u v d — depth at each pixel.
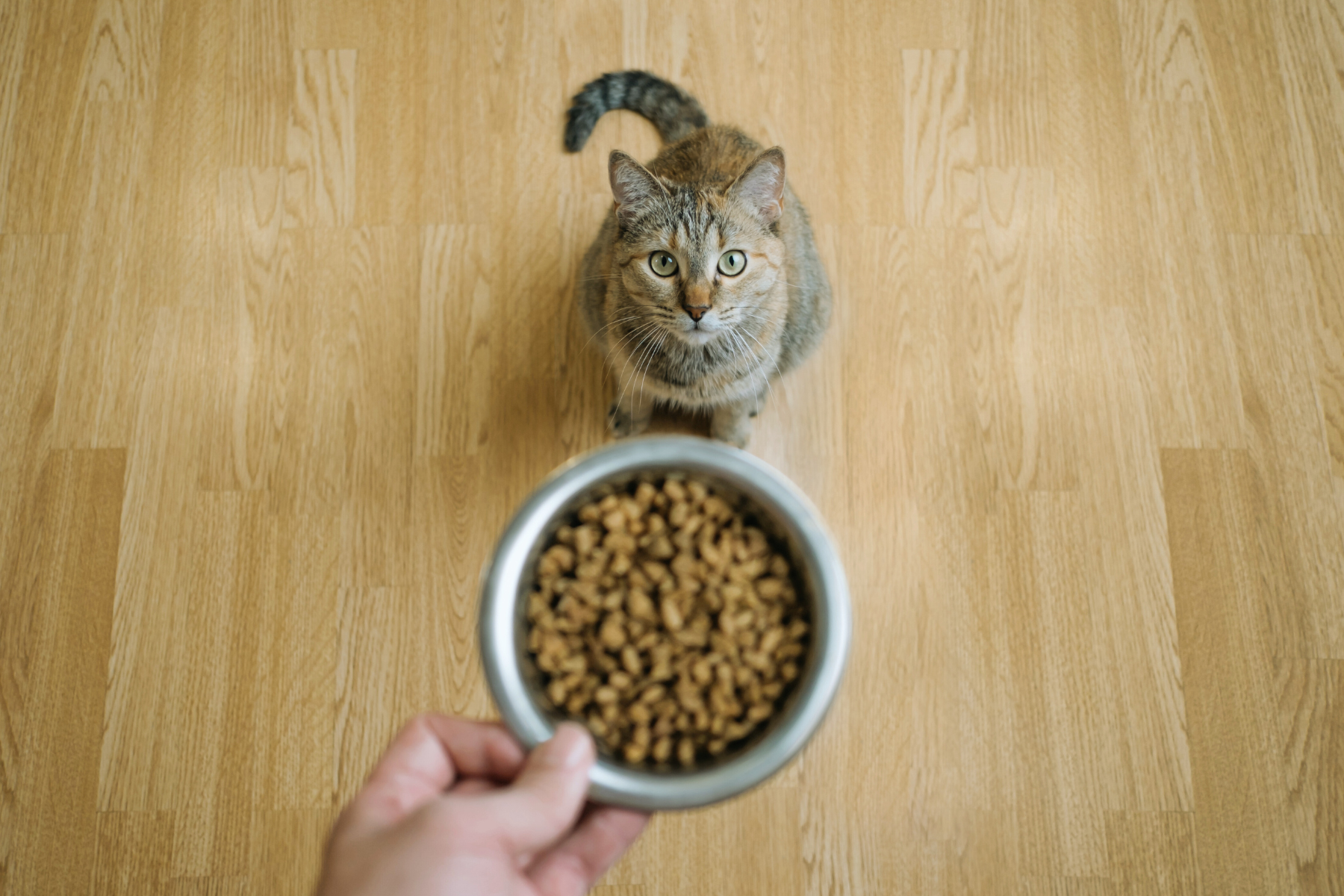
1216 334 1.36
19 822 1.27
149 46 1.40
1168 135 1.40
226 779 1.28
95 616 1.30
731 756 0.92
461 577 1.31
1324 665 1.30
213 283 1.36
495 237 1.37
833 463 1.33
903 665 1.30
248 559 1.31
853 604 1.31
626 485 0.98
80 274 1.36
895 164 1.39
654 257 1.19
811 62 1.41
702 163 1.27
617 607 0.96
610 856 0.99
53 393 1.34
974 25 1.42
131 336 1.35
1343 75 1.41
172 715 1.29
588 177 1.38
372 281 1.36
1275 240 1.38
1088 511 1.33
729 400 1.27
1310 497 1.33
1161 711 1.29
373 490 1.33
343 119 1.39
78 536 1.31
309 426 1.34
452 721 0.98
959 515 1.33
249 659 1.30
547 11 1.41
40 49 1.40
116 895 1.26
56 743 1.28
